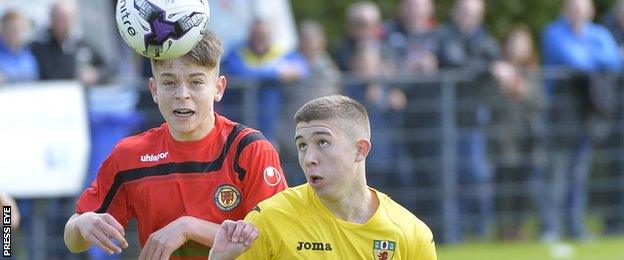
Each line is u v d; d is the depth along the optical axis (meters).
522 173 30.02
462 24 30.27
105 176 13.62
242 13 31.17
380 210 12.68
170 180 13.38
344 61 29.97
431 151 29.27
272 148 13.62
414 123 29.14
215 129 13.55
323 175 12.24
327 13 45.78
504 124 29.70
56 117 25.83
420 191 29.27
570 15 30.91
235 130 13.59
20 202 25.72
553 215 30.42
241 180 13.36
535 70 29.98
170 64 13.05
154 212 13.42
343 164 12.28
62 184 25.88
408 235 12.73
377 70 29.70
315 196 12.57
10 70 26.61
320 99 12.57
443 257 27.55
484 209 29.81
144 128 26.97
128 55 32.03
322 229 12.49
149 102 26.97
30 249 26.05
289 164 28.19
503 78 29.39
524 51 31.72
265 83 28.03
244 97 27.91
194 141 13.42
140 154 13.52
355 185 12.57
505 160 29.81
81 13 28.78
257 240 12.37
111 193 13.58
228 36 30.66
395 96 28.98
